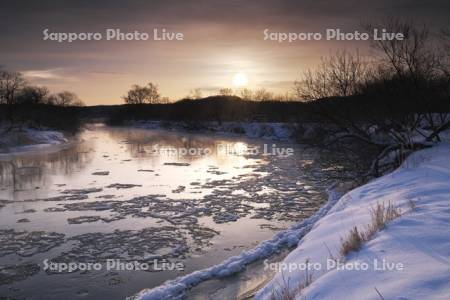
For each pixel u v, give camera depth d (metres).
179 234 12.36
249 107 71.88
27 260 10.38
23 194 18.19
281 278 6.72
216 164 27.98
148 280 9.11
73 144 45.28
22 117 57.50
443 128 18.05
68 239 11.96
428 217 6.71
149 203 16.38
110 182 21.11
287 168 25.84
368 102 18.61
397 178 12.08
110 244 11.50
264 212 14.93
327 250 7.15
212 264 10.00
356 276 5.10
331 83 19.17
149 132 70.25
